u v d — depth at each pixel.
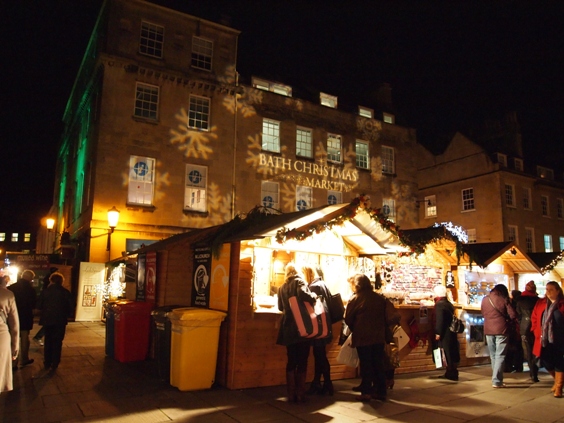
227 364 6.98
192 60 20.94
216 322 7.00
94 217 17.75
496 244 11.23
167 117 19.86
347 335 7.27
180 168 19.89
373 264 9.70
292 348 6.25
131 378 7.45
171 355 7.09
